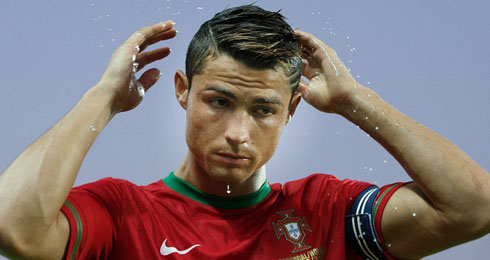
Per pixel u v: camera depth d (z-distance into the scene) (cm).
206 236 590
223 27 562
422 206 584
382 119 604
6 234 501
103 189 593
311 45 654
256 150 548
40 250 517
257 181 621
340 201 638
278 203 633
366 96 619
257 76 538
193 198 611
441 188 571
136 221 586
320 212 630
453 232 579
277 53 541
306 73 660
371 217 610
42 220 511
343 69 638
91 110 568
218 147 542
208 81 545
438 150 586
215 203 610
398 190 610
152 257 572
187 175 621
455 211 571
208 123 545
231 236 595
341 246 612
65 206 548
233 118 541
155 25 634
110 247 575
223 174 548
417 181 586
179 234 588
